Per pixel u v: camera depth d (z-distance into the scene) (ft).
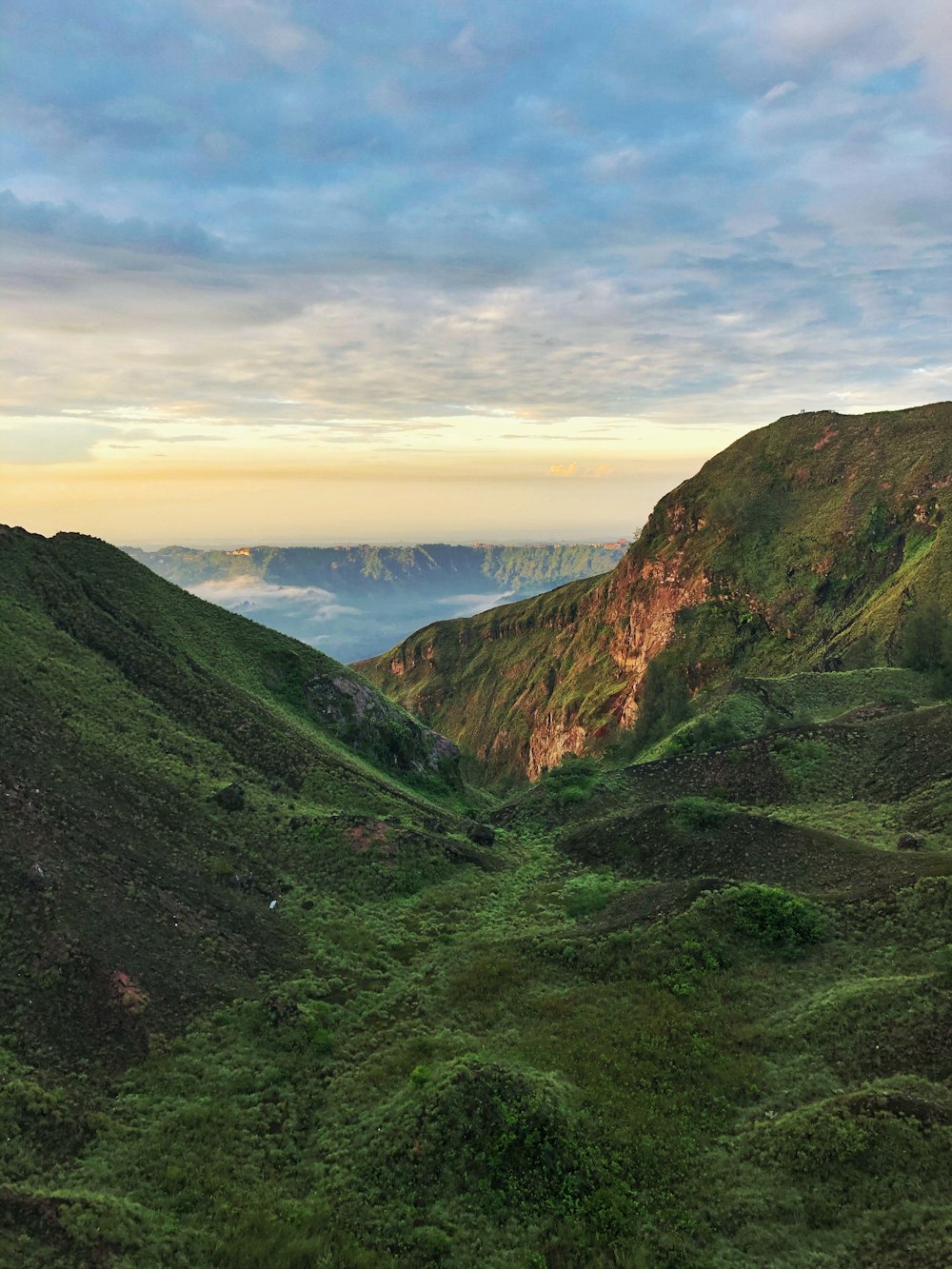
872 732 182.80
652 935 104.94
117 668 187.62
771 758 184.75
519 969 107.45
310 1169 72.33
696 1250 60.59
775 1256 58.13
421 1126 73.41
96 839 114.93
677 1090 79.71
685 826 148.05
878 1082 71.82
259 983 102.37
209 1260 59.77
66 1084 75.92
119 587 232.94
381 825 155.33
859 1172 62.75
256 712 201.36
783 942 100.83
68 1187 64.13
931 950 90.48
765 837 136.26
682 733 238.27
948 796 138.51
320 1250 61.77
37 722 141.18
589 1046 87.92
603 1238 63.21
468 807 254.88
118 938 96.43
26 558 212.43
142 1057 82.99
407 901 136.56
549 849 168.14
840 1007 84.17
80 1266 54.13
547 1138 72.08
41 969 87.04
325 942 117.91
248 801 154.92
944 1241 53.57
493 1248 62.28
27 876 96.63
